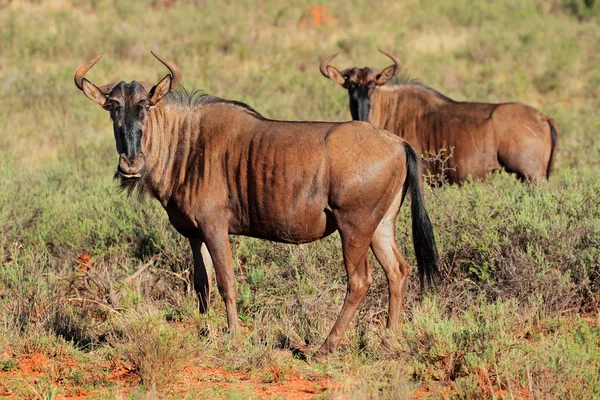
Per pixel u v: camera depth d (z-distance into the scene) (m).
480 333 21.73
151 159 24.41
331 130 23.03
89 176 42.34
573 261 26.56
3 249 31.33
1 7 91.06
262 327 25.06
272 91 65.56
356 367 21.86
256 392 20.56
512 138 37.56
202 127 24.30
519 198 30.91
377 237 24.06
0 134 50.53
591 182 31.61
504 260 26.73
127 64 74.88
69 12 91.06
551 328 24.00
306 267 28.06
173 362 21.47
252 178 23.41
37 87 61.12
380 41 86.31
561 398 18.69
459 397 19.11
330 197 22.84
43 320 25.30
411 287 27.23
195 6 101.38
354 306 23.25
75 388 20.73
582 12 97.44
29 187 37.34
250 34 86.81
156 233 30.64
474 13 96.56
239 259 29.77
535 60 76.31
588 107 63.12
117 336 24.70
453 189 32.38
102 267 30.52
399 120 39.84
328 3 101.44
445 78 71.88
